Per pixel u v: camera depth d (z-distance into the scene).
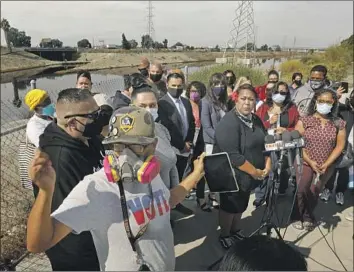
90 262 1.58
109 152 1.29
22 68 50.25
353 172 3.71
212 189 2.48
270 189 2.90
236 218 3.07
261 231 3.26
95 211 1.22
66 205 1.19
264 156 2.84
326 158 3.18
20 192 3.94
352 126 3.63
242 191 2.82
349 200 3.97
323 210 3.73
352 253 2.88
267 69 17.30
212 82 3.87
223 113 3.90
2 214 3.39
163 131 2.26
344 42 19.69
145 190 1.32
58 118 1.65
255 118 2.93
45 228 1.07
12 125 6.46
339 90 4.20
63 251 1.54
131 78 3.27
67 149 1.59
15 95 8.27
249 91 2.67
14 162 4.86
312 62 19.03
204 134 3.78
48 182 1.04
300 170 2.94
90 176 1.30
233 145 2.66
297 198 3.29
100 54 64.00
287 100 3.99
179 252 2.96
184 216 3.60
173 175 2.26
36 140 2.53
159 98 3.62
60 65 55.09
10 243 2.95
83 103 1.62
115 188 1.28
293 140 2.55
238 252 0.99
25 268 2.68
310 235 3.20
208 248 3.01
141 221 1.29
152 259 1.34
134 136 1.22
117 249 1.28
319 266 2.70
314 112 3.40
